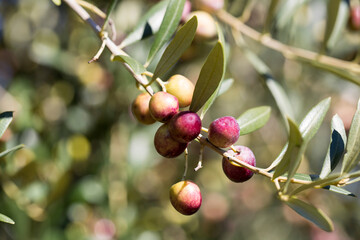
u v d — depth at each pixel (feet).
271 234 3.79
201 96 1.28
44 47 2.66
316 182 1.20
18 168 2.11
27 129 2.33
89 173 2.53
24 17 2.90
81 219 2.50
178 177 3.37
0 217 1.28
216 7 1.94
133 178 2.54
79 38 2.83
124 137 2.61
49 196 2.11
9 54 2.81
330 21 1.84
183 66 2.46
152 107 1.27
